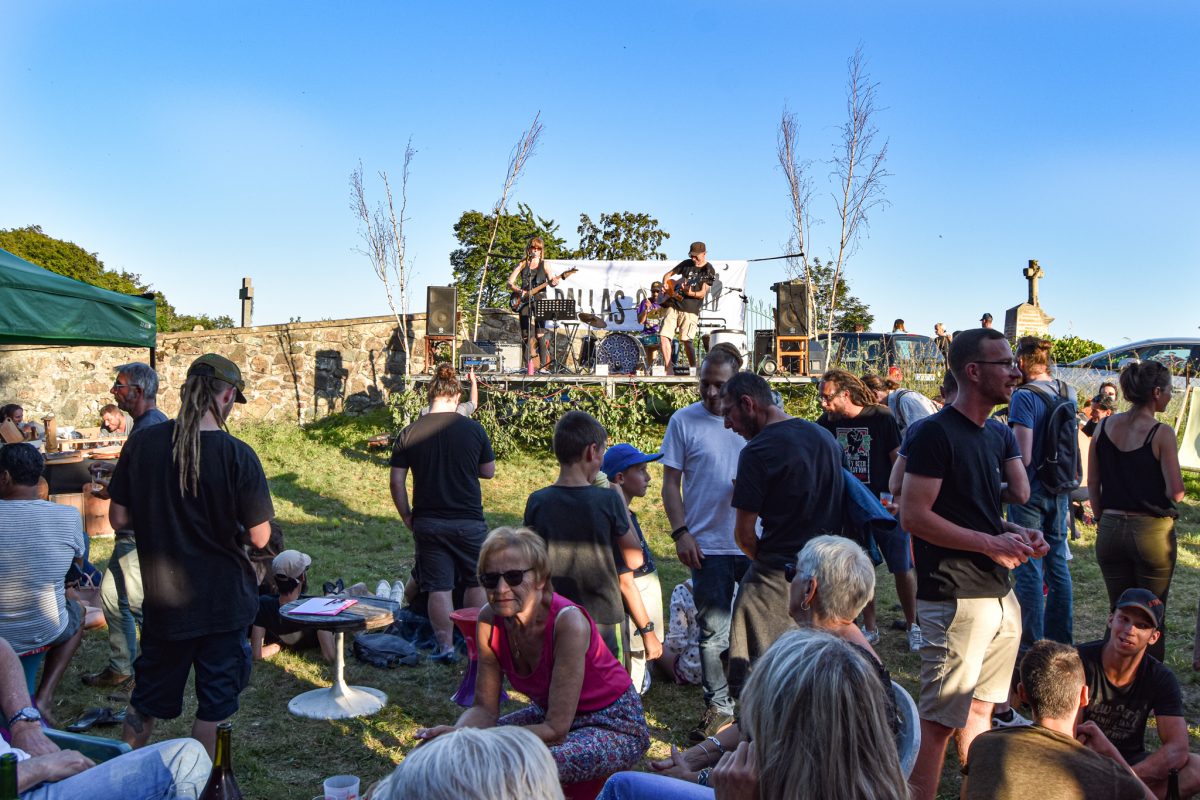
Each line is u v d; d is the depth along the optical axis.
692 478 4.43
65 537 4.16
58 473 8.81
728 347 4.48
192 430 3.46
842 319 23.08
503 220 24.03
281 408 15.36
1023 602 4.89
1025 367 5.17
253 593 3.65
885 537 5.48
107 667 5.00
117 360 15.03
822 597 2.74
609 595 3.98
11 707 3.04
